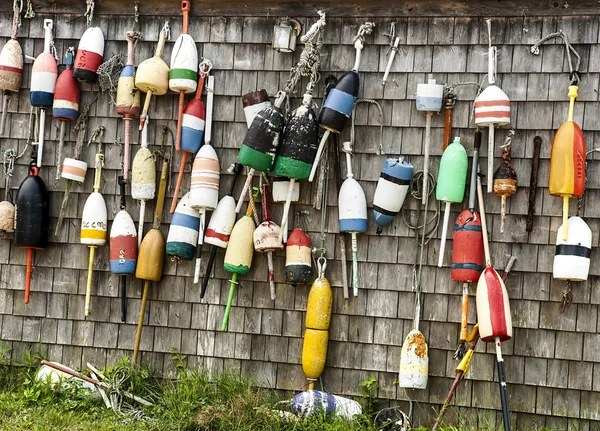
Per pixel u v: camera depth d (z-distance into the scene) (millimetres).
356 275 4738
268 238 4738
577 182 4348
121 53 5086
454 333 4668
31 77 5125
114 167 5098
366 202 4754
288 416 4504
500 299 4383
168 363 5012
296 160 4609
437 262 4699
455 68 4656
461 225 4555
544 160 4555
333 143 4812
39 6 5152
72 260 5137
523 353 4570
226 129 4949
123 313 5051
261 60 4910
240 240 4820
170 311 5020
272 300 4898
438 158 4688
